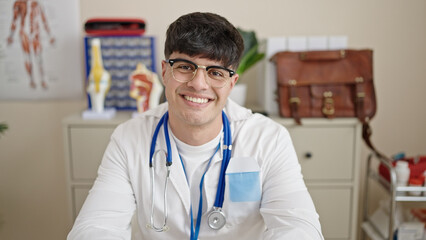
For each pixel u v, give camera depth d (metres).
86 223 1.02
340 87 1.90
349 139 1.90
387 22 2.23
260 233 1.22
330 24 2.23
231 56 1.01
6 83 2.28
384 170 1.95
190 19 1.00
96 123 1.87
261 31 2.23
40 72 2.26
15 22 2.21
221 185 1.17
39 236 2.50
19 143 2.38
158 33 2.23
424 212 1.97
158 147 1.20
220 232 1.19
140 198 1.19
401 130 2.36
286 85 1.89
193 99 1.02
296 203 1.06
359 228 2.45
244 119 1.25
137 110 2.03
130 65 2.02
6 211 2.46
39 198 2.45
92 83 1.91
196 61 0.99
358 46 2.26
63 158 2.40
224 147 1.18
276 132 1.22
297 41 1.95
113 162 1.18
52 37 2.22
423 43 2.26
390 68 2.29
